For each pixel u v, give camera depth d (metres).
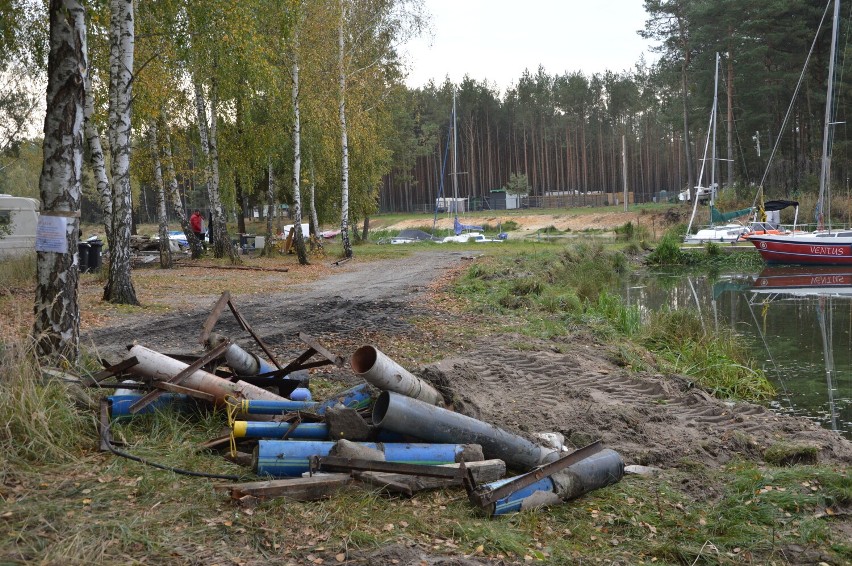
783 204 41.41
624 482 5.96
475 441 5.84
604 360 11.16
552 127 92.31
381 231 61.16
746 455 7.17
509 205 88.88
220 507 4.61
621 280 28.31
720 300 22.00
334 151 32.81
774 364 12.70
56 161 6.82
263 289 18.56
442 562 4.15
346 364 8.62
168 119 24.20
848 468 6.80
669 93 83.56
